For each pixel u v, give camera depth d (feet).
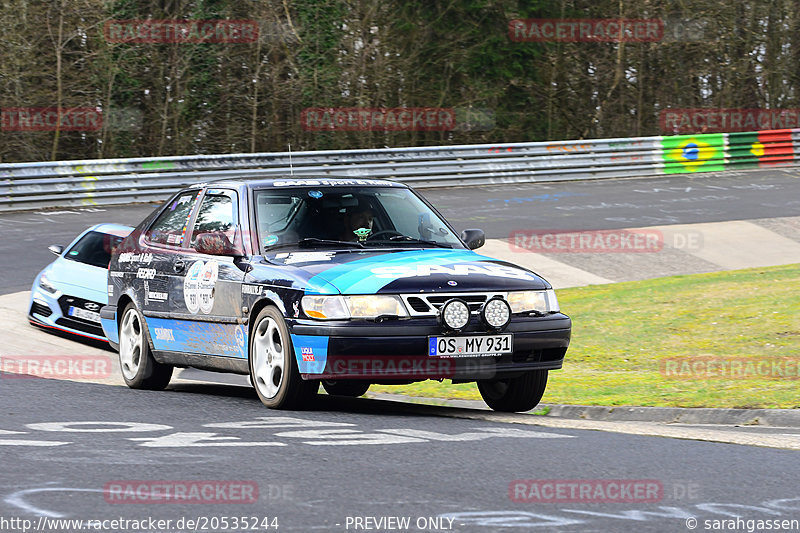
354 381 82.69
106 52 375.66
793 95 463.42
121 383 103.81
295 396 79.66
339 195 91.25
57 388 92.38
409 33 437.58
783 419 83.51
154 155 400.26
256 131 401.70
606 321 144.97
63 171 274.16
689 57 467.11
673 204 285.43
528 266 202.69
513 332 79.15
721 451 66.03
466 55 451.94
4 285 171.63
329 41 403.13
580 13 476.95
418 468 58.23
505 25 471.62
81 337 136.15
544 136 478.59
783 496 53.16
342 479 55.11
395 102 431.02
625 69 470.39
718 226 246.06
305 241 86.33
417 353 76.64
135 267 98.48
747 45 457.68
